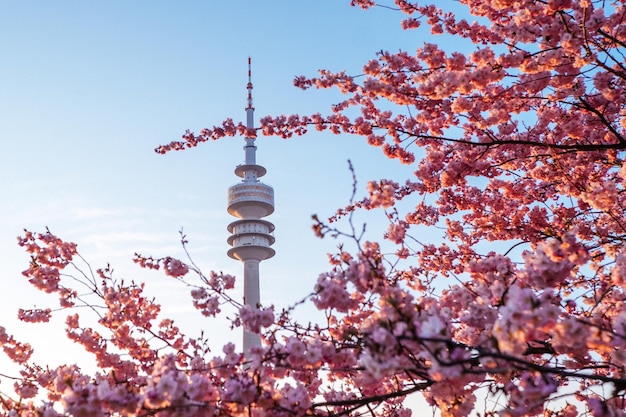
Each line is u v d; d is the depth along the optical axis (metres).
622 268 5.99
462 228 10.90
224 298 6.69
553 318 4.37
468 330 5.88
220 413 5.84
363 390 7.73
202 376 5.89
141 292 9.06
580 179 10.11
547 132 10.26
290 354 5.76
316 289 5.88
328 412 6.32
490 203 10.92
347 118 11.17
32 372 8.24
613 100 9.12
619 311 6.44
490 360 4.66
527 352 6.26
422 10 10.82
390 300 4.51
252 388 5.55
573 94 8.73
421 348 4.80
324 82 10.38
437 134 10.07
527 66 8.27
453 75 8.37
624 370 6.02
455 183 10.14
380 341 4.30
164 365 6.31
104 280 8.81
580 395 6.75
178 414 5.45
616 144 8.80
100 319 8.70
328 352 5.94
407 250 7.41
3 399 6.88
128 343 8.64
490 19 10.66
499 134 10.21
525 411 5.20
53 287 9.27
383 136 10.66
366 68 9.63
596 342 4.57
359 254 5.63
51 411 6.05
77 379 6.80
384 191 6.51
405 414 7.57
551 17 8.53
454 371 4.30
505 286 5.80
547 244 5.82
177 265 8.05
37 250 9.56
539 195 10.88
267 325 6.23
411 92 9.70
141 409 5.48
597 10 8.12
